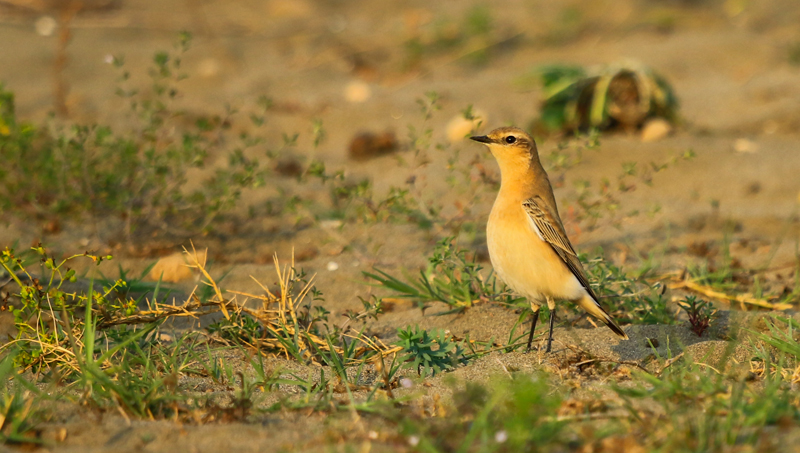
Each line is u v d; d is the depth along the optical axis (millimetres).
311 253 12094
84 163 12047
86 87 19328
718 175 15031
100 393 6645
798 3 28391
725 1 28953
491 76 22422
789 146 16375
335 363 7684
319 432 6125
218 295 8625
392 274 11250
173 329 9039
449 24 25203
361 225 13000
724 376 7285
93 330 7367
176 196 12281
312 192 14430
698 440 5531
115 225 12570
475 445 5652
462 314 9734
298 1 28984
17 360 7523
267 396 7078
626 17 27062
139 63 21719
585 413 6355
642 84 16891
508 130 8250
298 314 9000
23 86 19062
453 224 12602
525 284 8023
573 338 8680
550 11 27766
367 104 19578
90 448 5703
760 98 19359
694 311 8906
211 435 5996
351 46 24594
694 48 24094
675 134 16906
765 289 10586
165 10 27016
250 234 12711
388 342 8930
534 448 5531
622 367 7652
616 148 15992
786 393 6582
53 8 24859
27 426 6000
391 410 6520
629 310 9508
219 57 22750
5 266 8000
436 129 17672
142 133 12914
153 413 6492
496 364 7879
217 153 15633
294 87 20969
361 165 15836
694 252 12000
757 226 13031
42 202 12445
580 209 13188
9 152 12109
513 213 8000
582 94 16953
